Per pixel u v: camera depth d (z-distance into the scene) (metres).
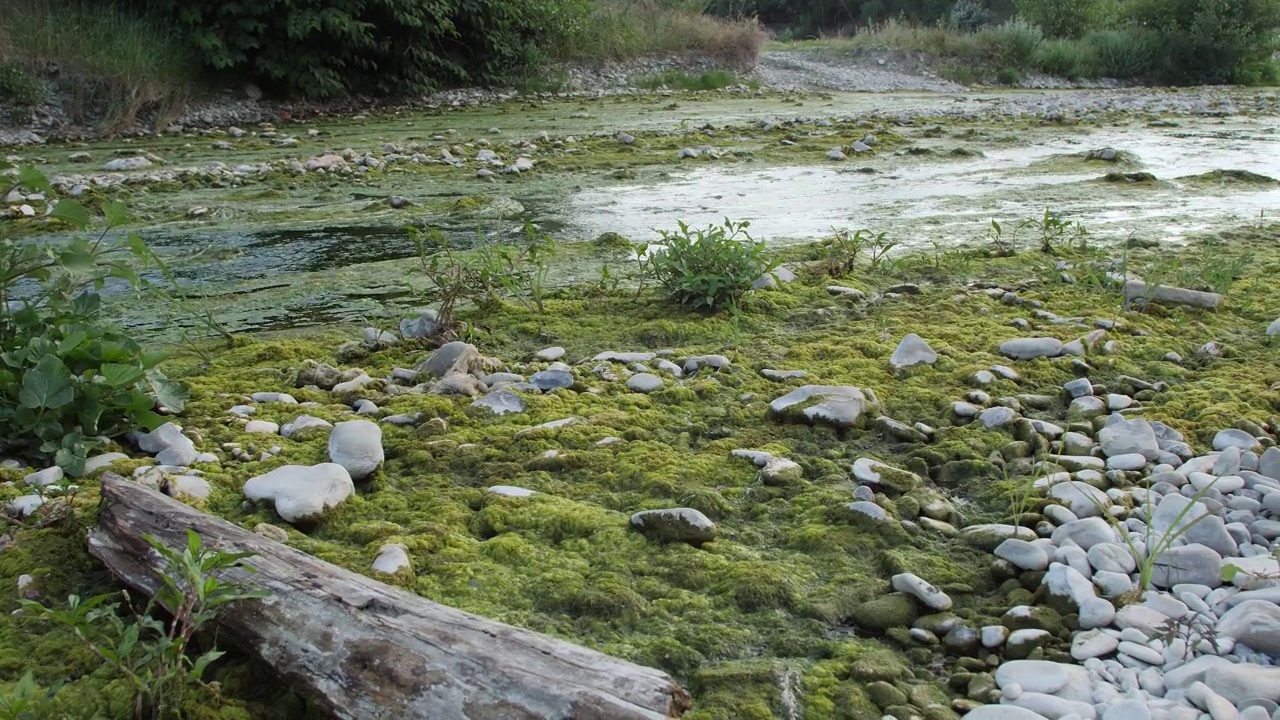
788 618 2.49
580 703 1.83
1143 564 2.60
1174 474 3.12
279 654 2.11
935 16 41.06
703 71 22.44
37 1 14.57
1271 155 11.33
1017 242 6.61
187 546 2.23
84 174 9.63
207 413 3.75
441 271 5.65
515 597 2.56
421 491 3.12
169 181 9.14
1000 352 4.33
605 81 20.69
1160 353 4.28
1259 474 3.14
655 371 4.18
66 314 3.57
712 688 2.19
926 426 3.54
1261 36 27.45
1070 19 29.42
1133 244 6.39
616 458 3.34
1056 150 11.76
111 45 14.14
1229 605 2.45
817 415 3.55
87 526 2.72
